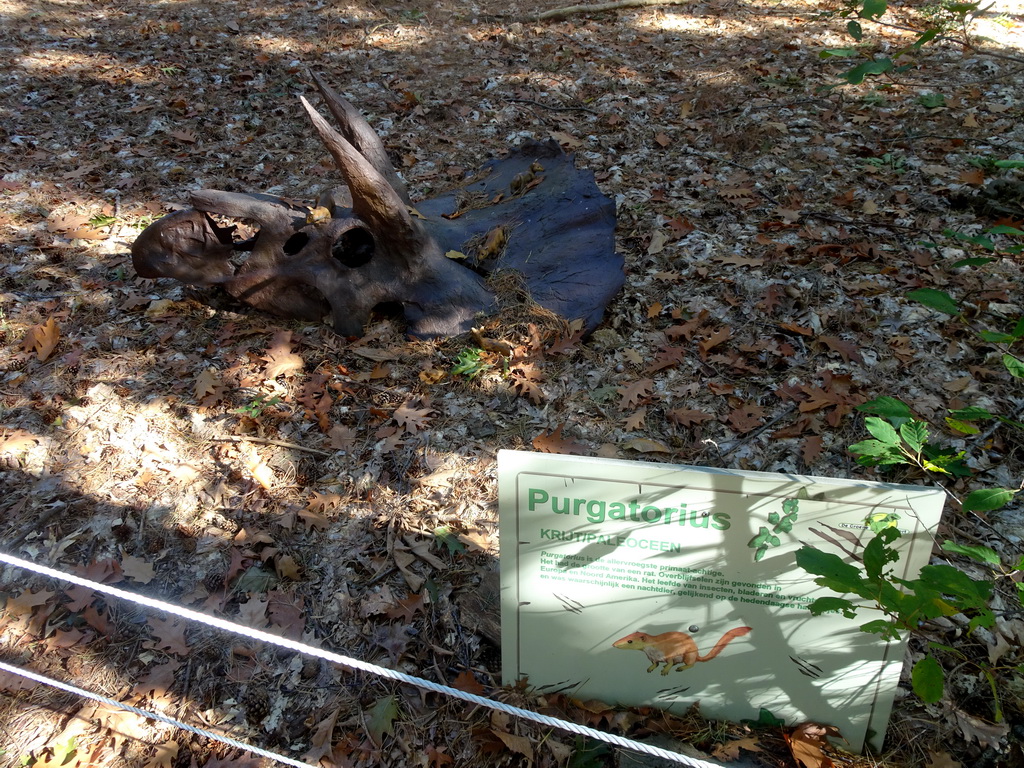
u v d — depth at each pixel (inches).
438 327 88.0
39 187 118.4
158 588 64.9
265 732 55.4
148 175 123.6
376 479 73.1
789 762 50.1
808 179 115.1
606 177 119.5
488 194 108.5
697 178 117.3
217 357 87.7
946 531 64.2
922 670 40.1
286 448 76.4
